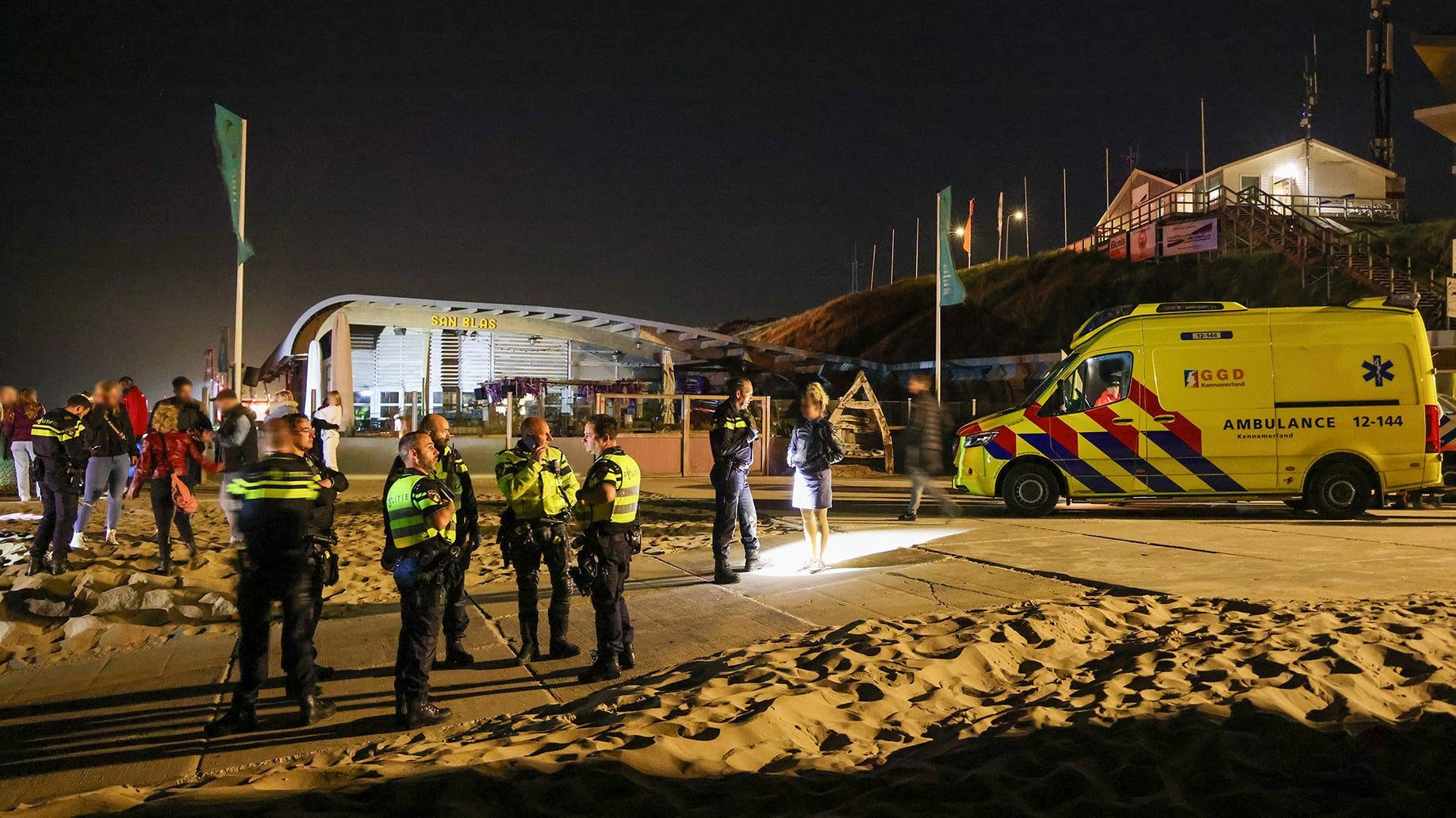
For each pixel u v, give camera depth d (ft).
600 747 13.28
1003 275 157.69
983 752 13.25
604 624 18.49
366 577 29.55
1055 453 42.22
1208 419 40.86
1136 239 135.33
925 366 128.16
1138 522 39.99
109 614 25.03
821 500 28.14
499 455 20.17
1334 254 113.29
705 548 34.17
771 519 42.39
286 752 14.80
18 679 19.58
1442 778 11.93
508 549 20.02
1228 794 11.36
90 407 33.40
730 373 116.78
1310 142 134.82
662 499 55.72
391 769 12.69
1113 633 20.18
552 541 19.93
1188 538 33.86
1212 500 42.04
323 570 16.43
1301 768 12.37
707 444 78.07
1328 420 40.40
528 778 12.01
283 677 19.10
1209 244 124.16
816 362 123.24
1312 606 21.81
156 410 29.96
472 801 11.27
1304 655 16.88
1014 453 42.63
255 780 12.59
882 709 15.34
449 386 122.42
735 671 17.60
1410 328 40.52
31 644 23.11
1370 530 36.17
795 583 26.66
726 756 13.12
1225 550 30.89
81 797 12.06
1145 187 158.30
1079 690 15.87
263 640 15.96
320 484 16.71
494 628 22.77
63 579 28.17
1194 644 18.28
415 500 16.05
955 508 42.11
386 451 81.71
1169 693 15.31
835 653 18.03
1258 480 40.78
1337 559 28.94
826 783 12.41
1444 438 46.26
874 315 172.14
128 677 19.35
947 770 12.61
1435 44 110.42
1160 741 13.19
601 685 18.07
